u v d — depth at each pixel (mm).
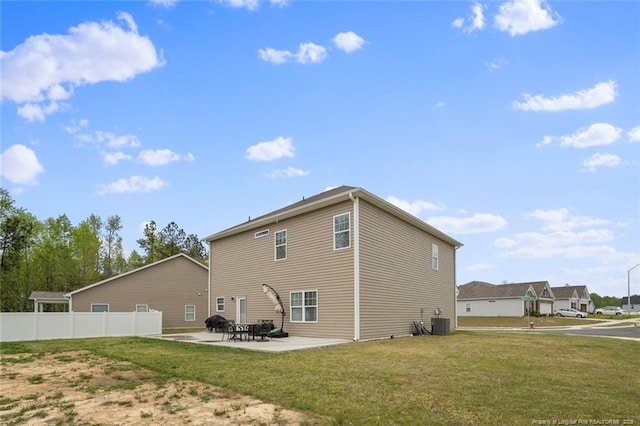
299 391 6684
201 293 31391
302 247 17828
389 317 17156
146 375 8555
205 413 5621
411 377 7832
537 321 40500
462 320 43312
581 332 25391
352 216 15719
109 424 5227
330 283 16281
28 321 17844
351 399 6184
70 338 18031
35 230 40250
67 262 44406
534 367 9281
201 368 9055
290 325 17906
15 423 5332
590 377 8234
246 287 21078
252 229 21109
